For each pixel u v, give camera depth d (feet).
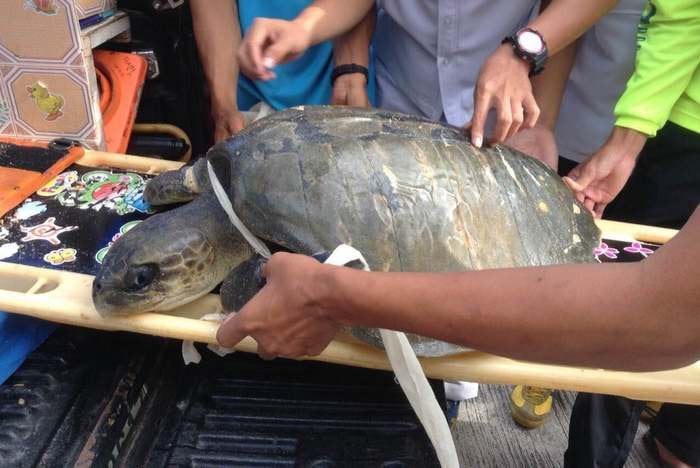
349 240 2.29
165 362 2.68
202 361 2.69
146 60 4.15
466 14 3.55
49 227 2.85
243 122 3.88
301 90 4.00
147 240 2.40
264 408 2.52
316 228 2.29
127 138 3.86
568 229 2.71
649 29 3.33
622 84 3.95
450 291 1.46
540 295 1.36
